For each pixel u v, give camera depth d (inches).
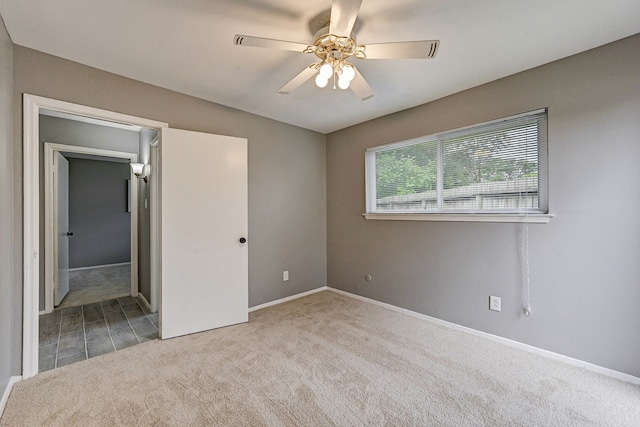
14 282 74.4
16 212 75.0
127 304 139.5
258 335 101.4
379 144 132.6
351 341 96.3
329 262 159.5
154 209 126.6
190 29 69.9
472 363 82.2
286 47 63.6
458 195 106.9
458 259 105.7
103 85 88.8
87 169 238.1
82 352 89.7
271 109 123.1
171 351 89.9
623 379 73.7
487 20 66.3
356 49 63.9
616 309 74.9
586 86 78.5
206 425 58.7
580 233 80.0
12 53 74.0
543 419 60.4
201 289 105.0
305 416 61.3
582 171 79.4
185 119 107.0
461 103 104.1
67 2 60.2
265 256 133.4
